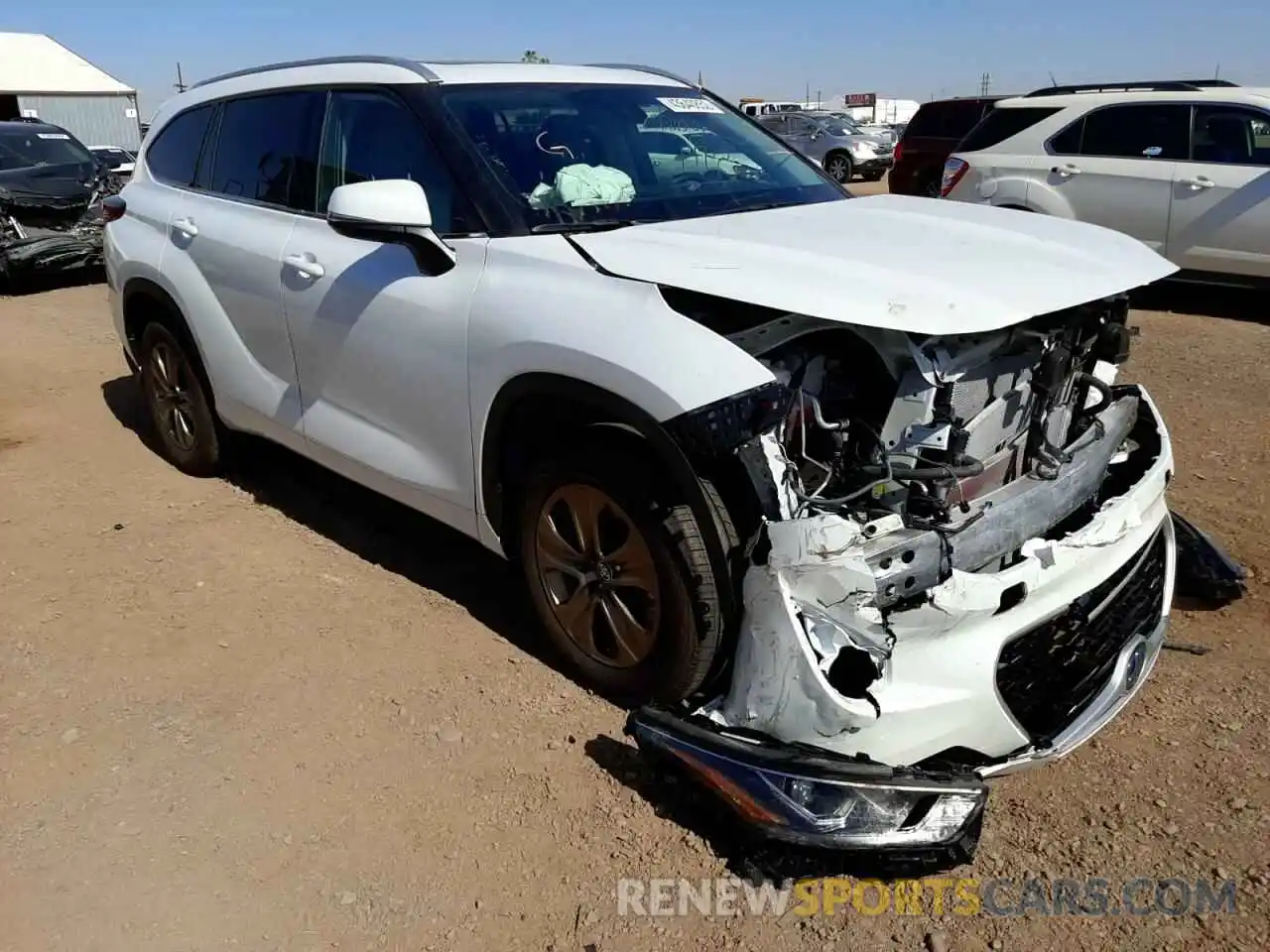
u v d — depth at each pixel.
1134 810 2.70
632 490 2.78
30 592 3.97
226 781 2.90
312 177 3.95
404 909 2.46
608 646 3.10
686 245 2.92
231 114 4.48
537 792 2.82
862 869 2.49
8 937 2.40
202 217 4.45
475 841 2.66
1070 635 2.76
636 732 2.66
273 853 2.64
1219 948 2.29
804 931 2.38
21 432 5.89
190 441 5.03
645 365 2.61
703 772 2.50
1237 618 3.57
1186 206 8.55
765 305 2.50
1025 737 2.57
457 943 2.37
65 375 7.12
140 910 2.47
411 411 3.45
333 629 3.67
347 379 3.71
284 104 4.16
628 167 3.62
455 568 4.12
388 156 3.61
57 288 11.12
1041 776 2.84
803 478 2.69
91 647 3.59
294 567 4.15
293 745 3.05
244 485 5.02
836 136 24.91
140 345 5.12
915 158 14.04
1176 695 3.16
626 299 2.76
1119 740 2.97
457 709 3.18
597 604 3.07
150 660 3.50
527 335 2.92
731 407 2.46
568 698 3.21
